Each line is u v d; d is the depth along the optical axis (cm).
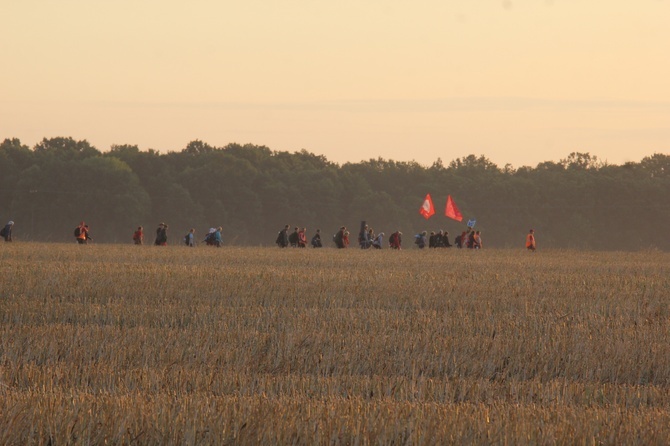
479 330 6456
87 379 4369
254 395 3962
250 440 3109
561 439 3186
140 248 17388
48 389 4044
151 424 3195
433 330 6353
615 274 12219
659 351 5506
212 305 7788
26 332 5684
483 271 12262
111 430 3159
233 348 5312
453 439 3172
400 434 3198
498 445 3147
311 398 4053
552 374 5019
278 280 9769
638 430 3359
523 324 6700
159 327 6544
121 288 8744
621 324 6938
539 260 15700
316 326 6462
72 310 7131
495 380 4772
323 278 10081
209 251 16425
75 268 10631
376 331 6228
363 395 4247
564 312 7769
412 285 9500
